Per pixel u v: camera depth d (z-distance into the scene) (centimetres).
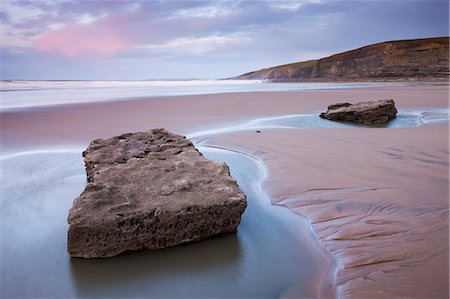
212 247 403
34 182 620
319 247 398
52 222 469
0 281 344
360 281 329
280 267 363
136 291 332
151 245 394
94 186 431
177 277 351
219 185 453
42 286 338
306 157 745
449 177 594
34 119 1330
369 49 8256
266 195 552
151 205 400
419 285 318
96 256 380
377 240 400
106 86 4919
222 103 1925
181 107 1731
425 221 438
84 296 326
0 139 974
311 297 317
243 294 326
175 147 632
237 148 852
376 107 1277
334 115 1331
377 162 694
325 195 534
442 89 3061
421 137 934
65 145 906
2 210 504
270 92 2928
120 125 1195
